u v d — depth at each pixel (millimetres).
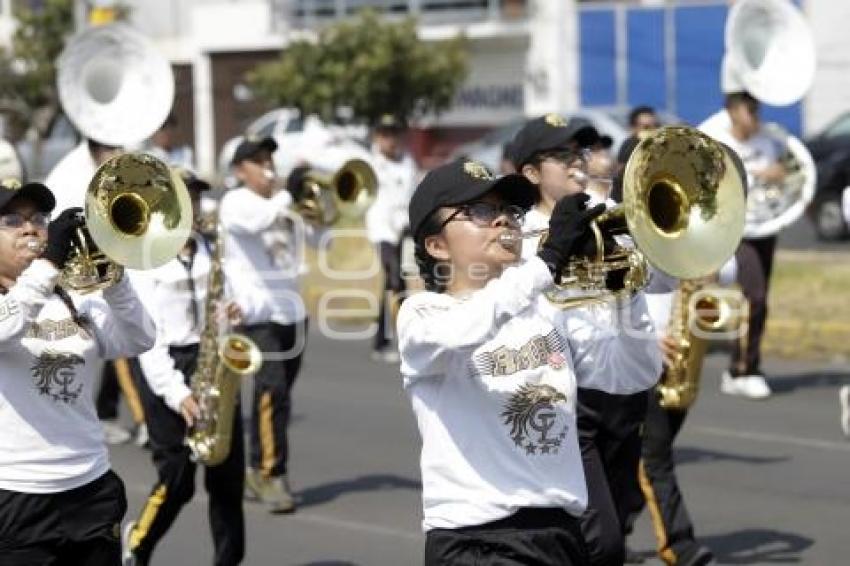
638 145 4695
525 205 4922
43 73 30969
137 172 5309
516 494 4809
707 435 11438
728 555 8312
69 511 5527
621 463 6199
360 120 30094
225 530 7445
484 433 4848
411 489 10062
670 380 7535
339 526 9125
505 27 36750
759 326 12805
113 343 5672
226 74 40219
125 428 12180
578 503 4918
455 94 33094
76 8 23172
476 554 4812
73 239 5312
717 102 35469
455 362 4832
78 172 8906
